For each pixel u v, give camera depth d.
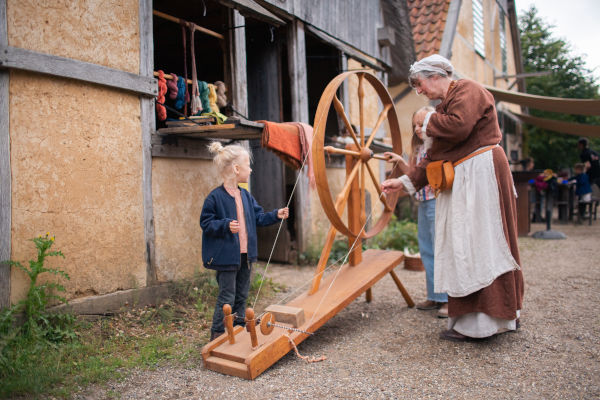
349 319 3.51
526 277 4.86
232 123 3.46
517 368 2.49
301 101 5.70
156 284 3.62
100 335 2.90
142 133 3.54
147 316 3.27
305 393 2.23
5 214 2.69
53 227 2.94
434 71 2.88
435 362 2.62
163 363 2.59
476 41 12.46
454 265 2.87
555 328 3.12
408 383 2.34
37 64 2.80
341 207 3.27
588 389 2.21
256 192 6.10
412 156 3.78
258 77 6.06
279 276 5.14
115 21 3.33
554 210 14.86
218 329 2.78
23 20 2.78
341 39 6.62
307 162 3.92
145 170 3.55
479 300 2.80
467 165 2.82
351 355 2.75
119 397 2.18
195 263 4.00
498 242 2.77
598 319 3.29
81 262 3.10
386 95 3.78
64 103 3.00
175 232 3.82
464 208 2.82
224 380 2.38
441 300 3.64
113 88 3.31
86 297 3.12
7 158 2.70
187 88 4.07
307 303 2.98
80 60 3.09
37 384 2.15
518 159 17.20
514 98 9.95
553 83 18.75
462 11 11.22
